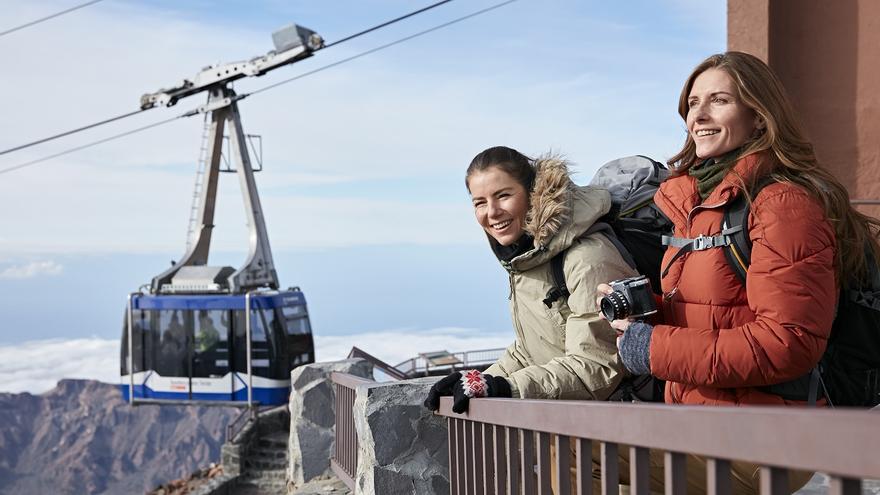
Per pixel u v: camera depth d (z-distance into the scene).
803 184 1.85
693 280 1.97
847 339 1.91
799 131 1.94
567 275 2.45
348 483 5.79
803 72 6.20
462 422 2.76
